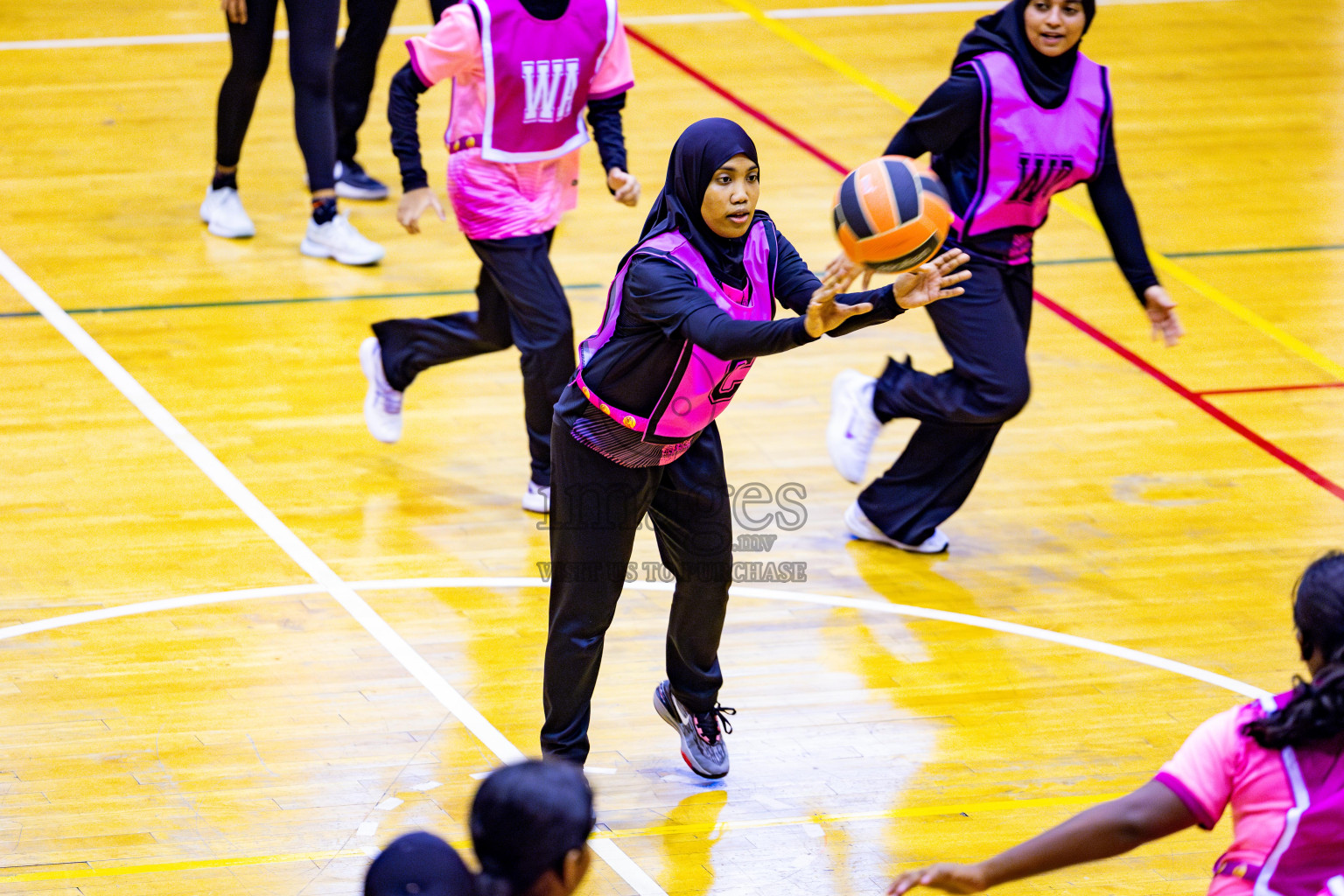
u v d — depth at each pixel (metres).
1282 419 22.83
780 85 35.78
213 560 18.16
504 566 18.50
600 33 18.62
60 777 14.19
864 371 23.78
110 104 32.88
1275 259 28.22
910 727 15.73
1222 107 35.84
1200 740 8.74
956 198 17.81
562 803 7.52
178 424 21.19
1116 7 43.28
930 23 41.19
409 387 23.05
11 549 18.11
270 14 25.77
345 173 29.22
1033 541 19.62
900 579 18.67
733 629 17.44
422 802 14.09
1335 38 41.22
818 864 13.51
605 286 25.62
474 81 18.47
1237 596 18.44
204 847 13.30
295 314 24.56
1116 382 23.80
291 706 15.52
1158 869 13.61
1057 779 14.91
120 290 24.98
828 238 27.53
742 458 21.19
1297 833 8.35
